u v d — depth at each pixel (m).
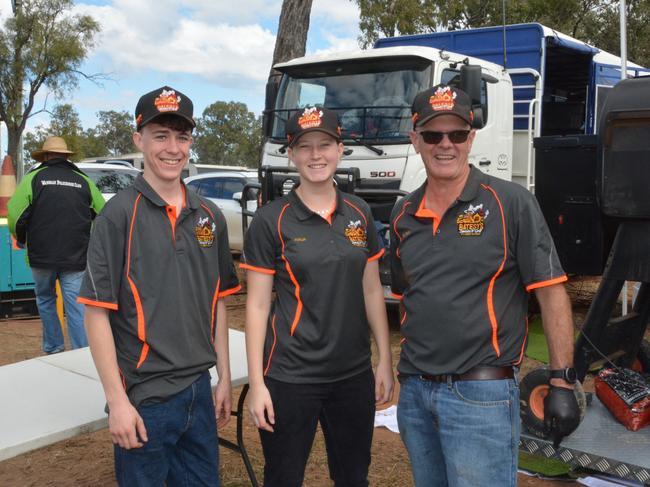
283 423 2.71
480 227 2.39
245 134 81.69
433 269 2.44
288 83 7.54
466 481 2.38
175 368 2.54
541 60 8.07
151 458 2.56
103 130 83.38
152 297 2.51
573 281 9.35
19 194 5.65
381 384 2.92
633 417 3.80
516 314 2.42
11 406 3.04
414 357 2.50
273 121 7.57
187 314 2.58
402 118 6.79
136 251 2.49
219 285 2.81
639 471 3.43
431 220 2.47
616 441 3.69
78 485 3.91
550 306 2.39
